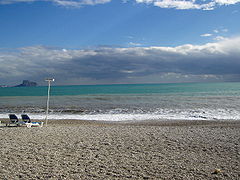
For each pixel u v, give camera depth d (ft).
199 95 179.01
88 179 19.88
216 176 20.77
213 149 30.66
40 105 111.86
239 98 144.05
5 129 46.96
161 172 21.81
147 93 222.48
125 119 70.54
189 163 24.68
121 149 30.53
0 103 124.47
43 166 23.25
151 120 68.28
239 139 36.91
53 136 39.14
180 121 65.92
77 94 227.20
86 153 28.48
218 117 72.79
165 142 34.76
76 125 59.26
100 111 88.79
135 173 21.48
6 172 21.34
